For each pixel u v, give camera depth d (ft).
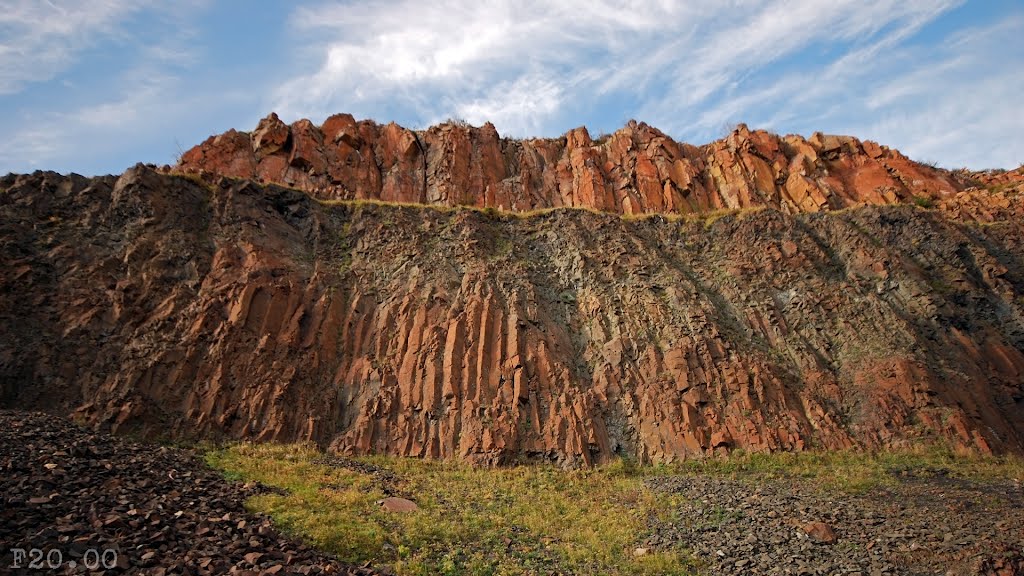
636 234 119.03
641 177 138.21
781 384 86.94
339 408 81.00
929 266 112.78
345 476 62.08
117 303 78.74
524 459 75.20
